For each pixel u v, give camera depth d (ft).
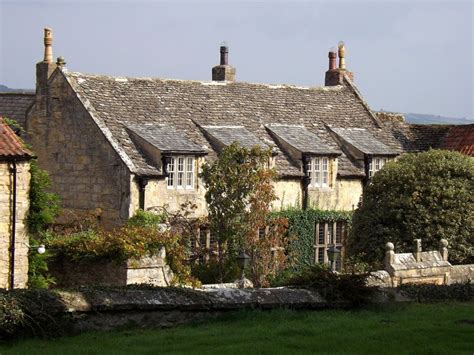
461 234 117.39
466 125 168.86
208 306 62.85
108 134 129.49
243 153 118.93
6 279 92.63
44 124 136.98
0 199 92.12
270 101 158.71
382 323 61.67
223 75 165.27
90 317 58.08
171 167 131.03
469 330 58.75
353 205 153.28
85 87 136.67
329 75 175.42
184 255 107.24
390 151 158.51
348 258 118.32
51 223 114.01
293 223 143.74
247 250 117.70
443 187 119.03
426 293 78.95
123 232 100.73
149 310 60.18
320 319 62.90
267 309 66.03
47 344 53.31
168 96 145.69
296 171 145.18
